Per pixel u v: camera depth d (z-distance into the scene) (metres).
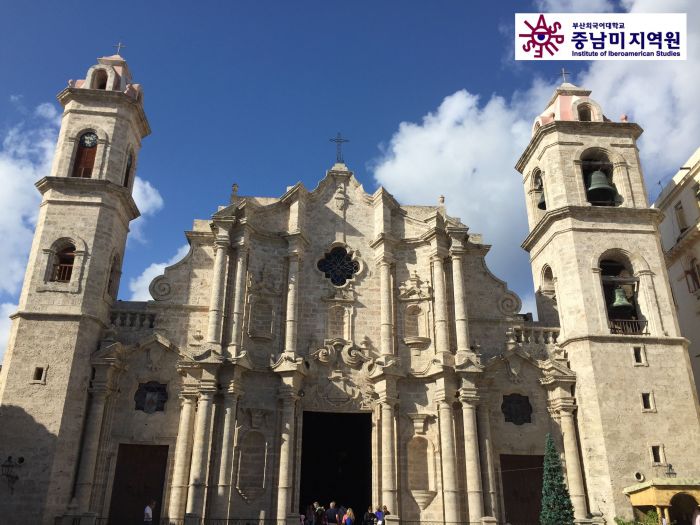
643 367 31.20
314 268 35.38
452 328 33.97
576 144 36.25
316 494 36.88
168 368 31.69
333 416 38.19
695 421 30.33
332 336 34.09
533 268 38.12
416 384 32.91
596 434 29.98
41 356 29.00
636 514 28.27
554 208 35.12
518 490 31.31
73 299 30.34
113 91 35.03
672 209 43.69
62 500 27.38
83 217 32.22
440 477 30.97
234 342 31.53
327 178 37.69
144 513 29.27
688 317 41.53
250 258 34.38
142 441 30.34
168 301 33.41
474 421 30.94
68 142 34.03
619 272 36.06
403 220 37.03
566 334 33.03
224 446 29.44
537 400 32.56
